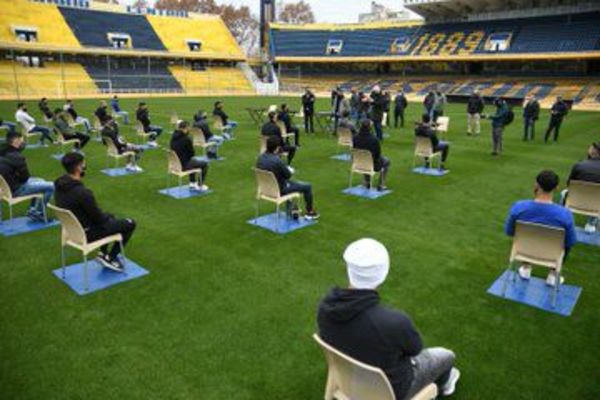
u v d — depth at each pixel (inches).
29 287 211.5
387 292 210.4
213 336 175.0
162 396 142.4
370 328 98.3
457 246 265.6
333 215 317.7
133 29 1833.2
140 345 168.9
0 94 1300.4
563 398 143.2
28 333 175.5
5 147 294.4
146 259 243.6
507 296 206.8
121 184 396.5
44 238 270.5
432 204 346.9
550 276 217.5
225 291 210.1
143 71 1736.0
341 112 683.4
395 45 1894.7
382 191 379.2
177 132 357.4
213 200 351.3
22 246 258.7
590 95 1355.8
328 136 679.7
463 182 414.6
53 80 1459.2
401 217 315.9
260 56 2235.5
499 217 318.3
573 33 1529.3
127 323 183.3
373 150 356.2
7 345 167.8
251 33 2913.4
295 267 235.5
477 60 1625.2
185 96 1573.6
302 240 271.7
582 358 163.0
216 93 1731.1
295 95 1768.0
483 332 178.5
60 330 177.8
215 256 248.2
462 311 194.1
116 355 162.7
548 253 188.2
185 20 2022.6
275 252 254.1
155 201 348.2
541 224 185.9
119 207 332.2
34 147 565.6
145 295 205.8
